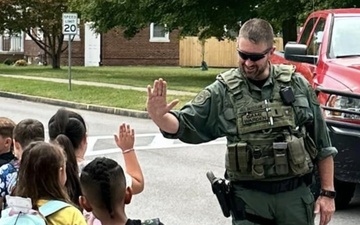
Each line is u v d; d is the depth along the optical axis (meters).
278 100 4.22
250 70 4.18
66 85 24.72
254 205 4.23
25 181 4.00
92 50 42.88
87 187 3.71
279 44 32.31
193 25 27.62
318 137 4.41
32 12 35.19
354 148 7.40
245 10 26.61
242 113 4.19
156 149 12.70
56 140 4.78
